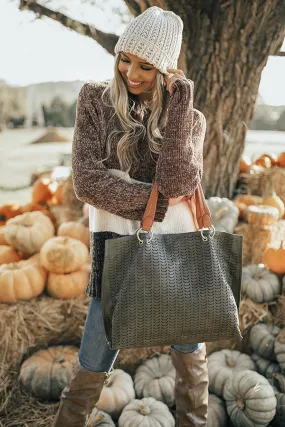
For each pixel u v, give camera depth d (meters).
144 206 1.48
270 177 3.67
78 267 2.62
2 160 9.08
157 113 1.53
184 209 1.62
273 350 2.46
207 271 1.49
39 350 2.50
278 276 2.78
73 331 2.55
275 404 2.10
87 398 1.65
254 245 3.05
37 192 3.66
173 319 1.45
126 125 1.50
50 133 13.12
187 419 1.80
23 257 2.92
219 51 2.92
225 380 2.30
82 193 1.48
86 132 1.52
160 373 2.37
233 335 1.55
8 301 2.50
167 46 1.48
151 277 1.43
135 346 1.46
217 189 3.43
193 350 1.76
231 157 3.38
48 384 2.30
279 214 3.46
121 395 2.23
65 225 3.02
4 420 2.21
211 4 2.79
